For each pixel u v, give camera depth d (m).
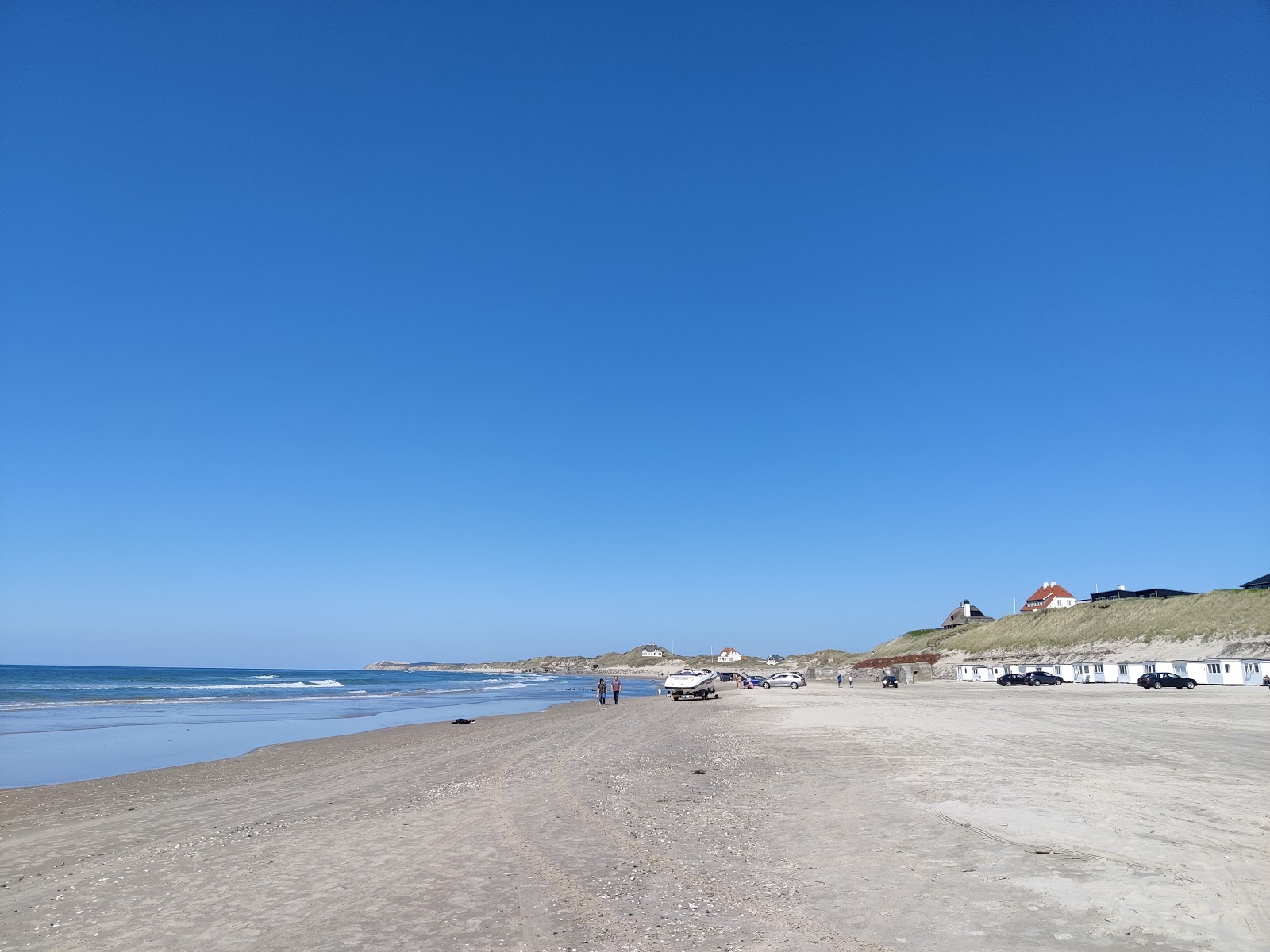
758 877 9.36
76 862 11.20
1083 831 11.11
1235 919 7.35
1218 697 50.41
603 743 26.69
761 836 11.68
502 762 21.98
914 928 7.36
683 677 64.81
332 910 8.45
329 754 26.31
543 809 14.26
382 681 148.12
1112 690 62.91
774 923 7.66
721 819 13.08
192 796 17.58
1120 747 21.91
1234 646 71.88
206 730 38.06
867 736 26.64
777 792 15.80
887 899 8.30
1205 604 82.25
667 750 24.08
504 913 8.18
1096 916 7.54
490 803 15.11
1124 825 11.48
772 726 32.75
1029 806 13.09
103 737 34.47
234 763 23.97
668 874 9.60
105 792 18.52
